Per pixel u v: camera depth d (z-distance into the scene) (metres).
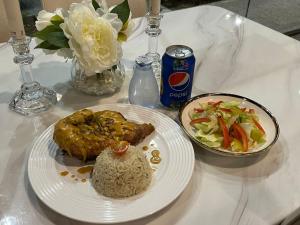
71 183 0.68
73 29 0.77
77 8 0.79
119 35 0.90
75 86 0.96
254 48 1.21
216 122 0.79
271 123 0.82
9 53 1.12
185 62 0.82
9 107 0.90
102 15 0.86
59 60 1.11
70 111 0.90
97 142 0.72
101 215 0.60
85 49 0.78
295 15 2.59
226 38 1.27
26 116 0.87
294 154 0.78
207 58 1.14
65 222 0.62
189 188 0.70
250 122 0.80
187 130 0.80
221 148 0.76
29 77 0.92
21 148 0.78
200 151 0.78
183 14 1.42
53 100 0.93
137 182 0.64
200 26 1.34
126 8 0.90
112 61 0.82
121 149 0.66
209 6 1.50
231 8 2.43
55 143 0.76
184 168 0.70
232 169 0.74
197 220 0.64
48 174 0.69
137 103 0.91
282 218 0.64
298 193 0.69
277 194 0.69
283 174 0.73
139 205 0.63
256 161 0.76
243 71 1.08
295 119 0.89
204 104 0.86
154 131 0.81
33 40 1.18
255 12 2.54
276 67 1.11
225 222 0.63
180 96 0.88
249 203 0.67
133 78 0.89
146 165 0.67
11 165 0.74
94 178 0.67
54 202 0.62
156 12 1.01
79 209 0.61
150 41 1.07
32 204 0.65
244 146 0.75
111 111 0.81
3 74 1.03
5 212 0.64
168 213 0.65
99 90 0.94
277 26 2.44
